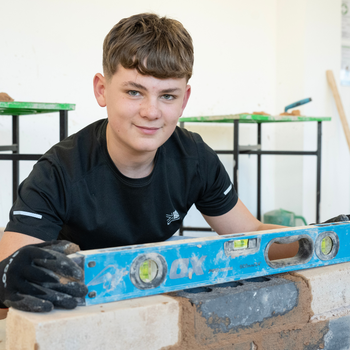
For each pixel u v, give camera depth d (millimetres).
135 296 663
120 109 767
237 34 3066
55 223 869
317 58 3072
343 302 866
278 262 819
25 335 563
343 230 906
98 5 2551
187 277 708
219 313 698
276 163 3295
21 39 2354
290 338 796
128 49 720
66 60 2484
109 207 945
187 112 2936
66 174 885
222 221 1138
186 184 1037
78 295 597
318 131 2762
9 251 768
